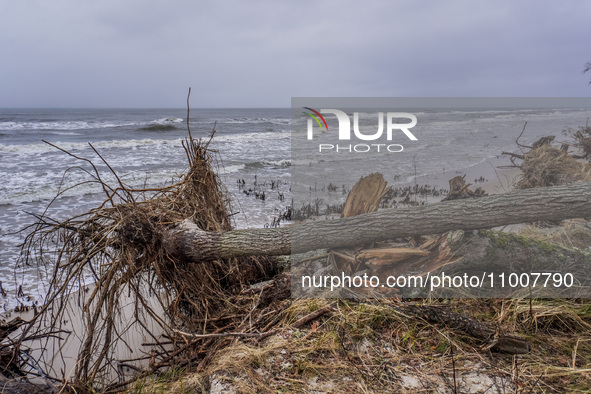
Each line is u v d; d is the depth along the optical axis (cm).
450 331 256
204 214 342
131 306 356
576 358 231
